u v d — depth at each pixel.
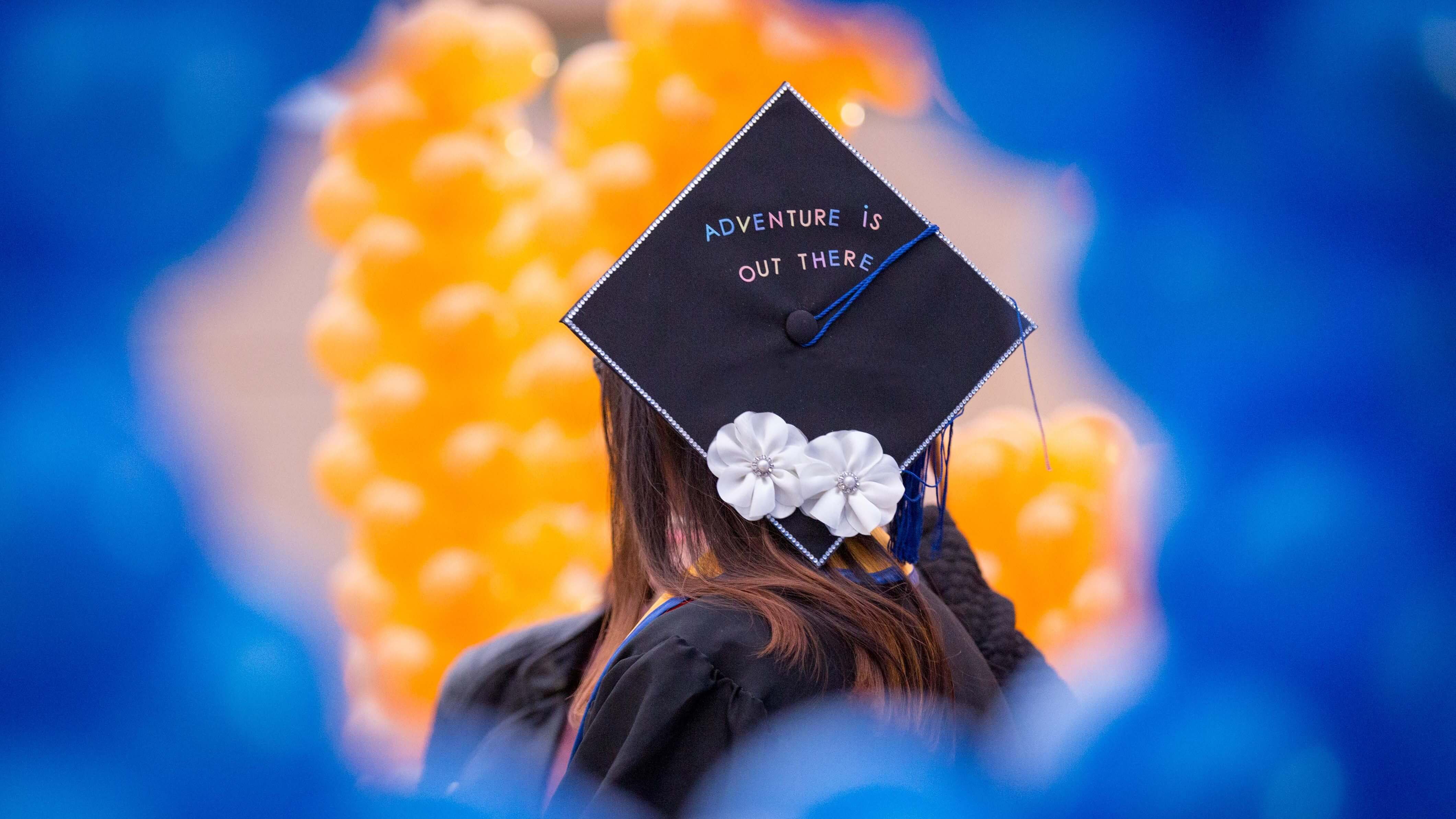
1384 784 1.84
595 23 4.81
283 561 2.74
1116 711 1.86
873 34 2.97
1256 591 1.95
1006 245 3.14
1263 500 2.02
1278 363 2.06
